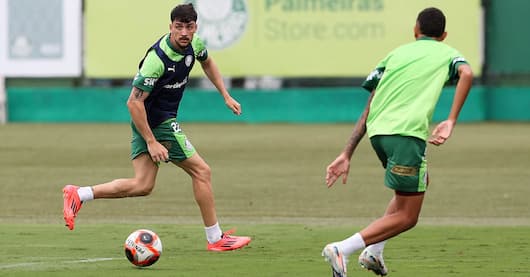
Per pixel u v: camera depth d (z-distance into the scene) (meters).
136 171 34.41
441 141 27.23
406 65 28.41
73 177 58.28
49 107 98.94
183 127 91.69
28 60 96.44
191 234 39.22
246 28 94.75
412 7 93.88
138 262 31.47
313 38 94.69
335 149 73.25
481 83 97.44
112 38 96.12
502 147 74.19
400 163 27.80
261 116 97.31
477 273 30.89
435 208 47.44
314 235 39.12
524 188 54.28
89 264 32.28
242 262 32.81
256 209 47.00
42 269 31.33
